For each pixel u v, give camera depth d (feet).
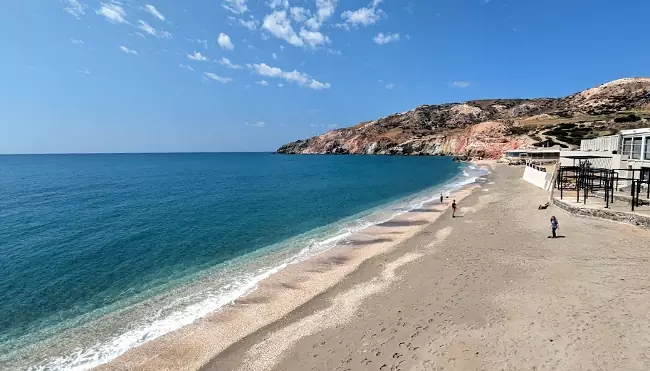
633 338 33.58
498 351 33.63
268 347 38.91
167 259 73.77
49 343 42.80
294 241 85.87
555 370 30.27
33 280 63.16
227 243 85.25
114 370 36.81
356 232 91.97
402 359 33.94
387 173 302.86
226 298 53.36
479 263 58.80
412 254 68.23
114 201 154.51
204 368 36.22
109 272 66.80
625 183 98.84
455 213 106.83
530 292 45.65
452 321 40.11
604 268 51.55
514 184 174.09
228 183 232.53
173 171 361.30
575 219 82.64
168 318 47.83
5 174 328.49
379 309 45.29
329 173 310.45
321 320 43.98
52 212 128.47
